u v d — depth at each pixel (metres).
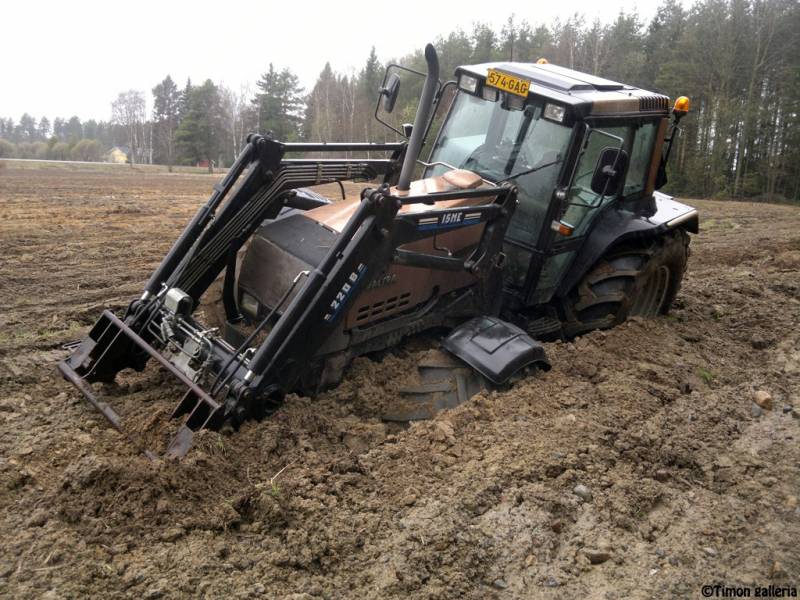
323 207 4.79
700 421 4.73
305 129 57.62
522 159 5.47
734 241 13.35
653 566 3.32
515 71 5.65
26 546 3.06
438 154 5.91
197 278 4.61
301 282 4.18
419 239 4.44
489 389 4.63
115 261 8.87
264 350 3.86
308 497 3.52
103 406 4.12
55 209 12.76
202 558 3.06
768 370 5.77
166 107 77.50
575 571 3.25
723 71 39.03
